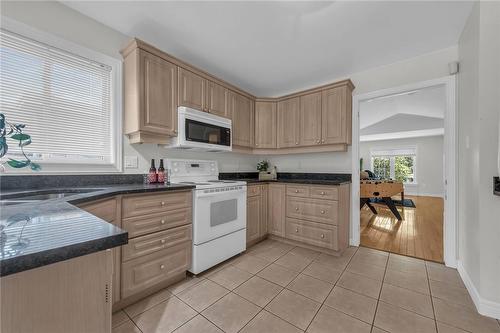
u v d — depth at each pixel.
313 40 2.11
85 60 1.83
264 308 1.56
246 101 3.04
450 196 2.19
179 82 2.16
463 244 1.99
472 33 1.70
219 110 2.60
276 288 1.81
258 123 3.21
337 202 2.44
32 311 0.48
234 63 2.57
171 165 2.35
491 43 1.51
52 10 1.65
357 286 1.85
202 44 2.18
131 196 1.58
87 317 0.56
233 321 1.42
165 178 2.18
